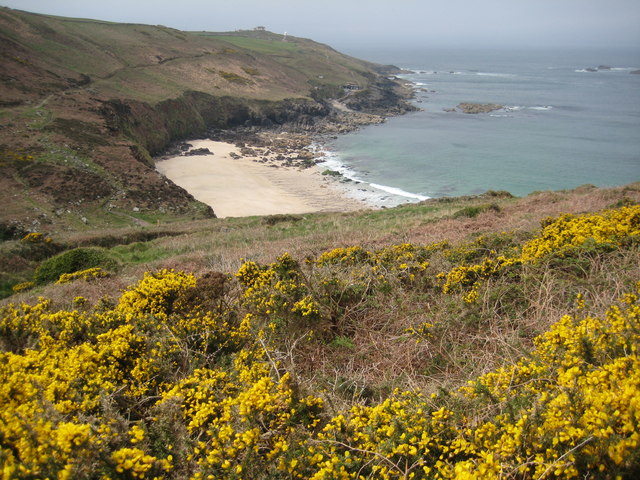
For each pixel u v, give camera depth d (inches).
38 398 114.0
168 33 3895.2
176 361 163.3
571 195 772.6
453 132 2878.9
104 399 118.6
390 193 1758.1
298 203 1664.6
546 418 97.3
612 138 2586.1
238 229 885.2
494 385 124.0
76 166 1533.0
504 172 1982.0
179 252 655.8
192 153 2292.1
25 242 791.7
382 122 3282.5
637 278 185.3
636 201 529.3
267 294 216.7
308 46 5989.2
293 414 119.2
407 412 116.0
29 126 1721.2
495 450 96.3
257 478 100.6
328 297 217.9
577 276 206.7
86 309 263.3
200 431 117.6
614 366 98.5
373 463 102.3
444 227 542.3
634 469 78.1
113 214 1346.0
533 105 3868.1
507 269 227.6
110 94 2282.2
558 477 84.5
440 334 182.2
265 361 160.6
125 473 95.3
